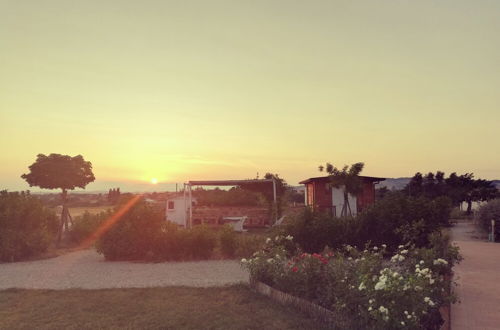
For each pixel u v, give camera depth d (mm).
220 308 7574
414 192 41469
